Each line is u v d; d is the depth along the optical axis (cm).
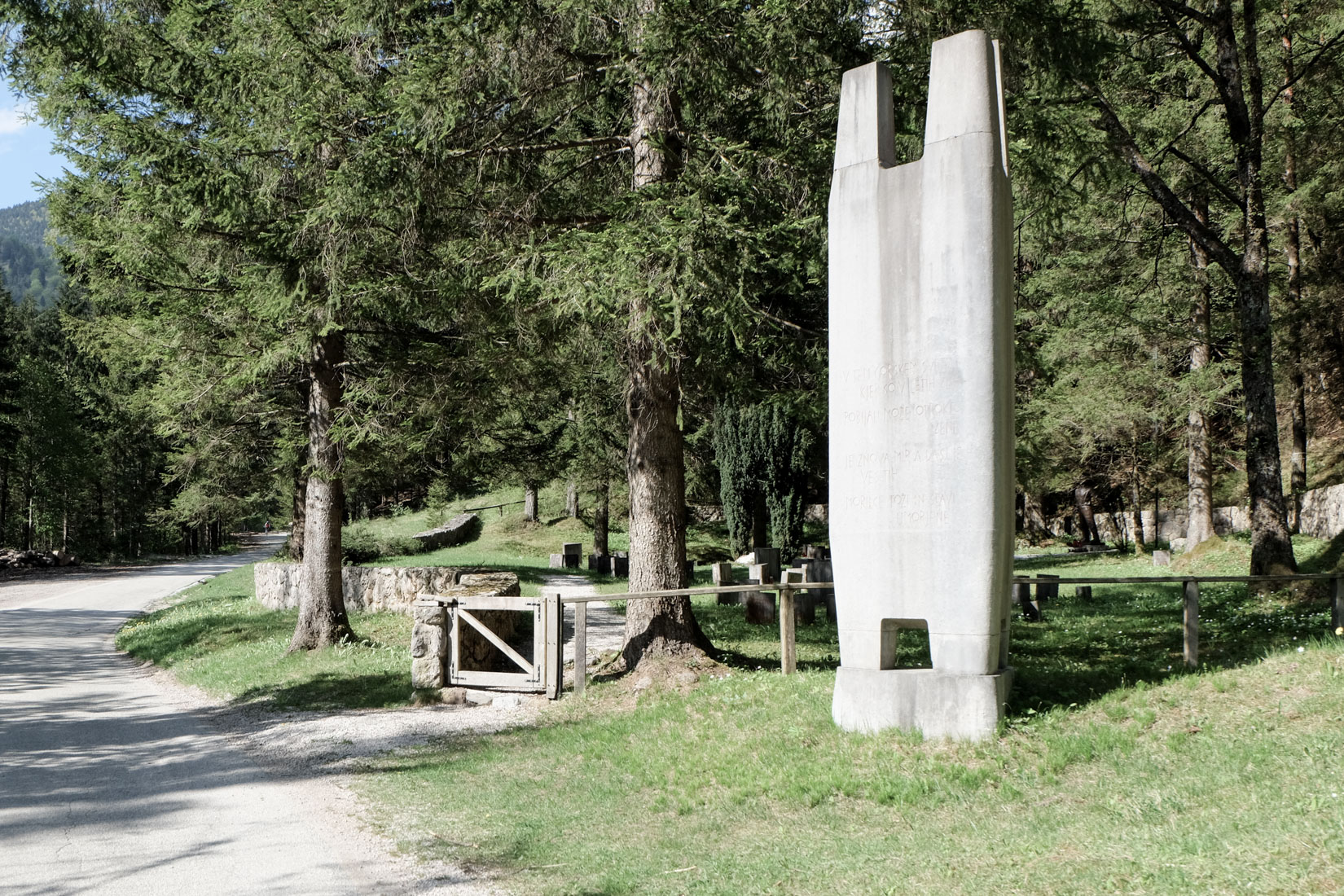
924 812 670
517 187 1308
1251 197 1691
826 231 1169
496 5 1056
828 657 1334
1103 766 689
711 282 981
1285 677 775
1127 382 2341
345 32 1202
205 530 7288
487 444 2162
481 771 908
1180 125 2047
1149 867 497
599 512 3462
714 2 1012
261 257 1296
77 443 5497
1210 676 827
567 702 1160
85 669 1758
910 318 829
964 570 794
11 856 675
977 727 779
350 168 1107
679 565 1244
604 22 1109
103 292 1631
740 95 1217
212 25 1401
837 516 861
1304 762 605
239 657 1680
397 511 5216
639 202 1008
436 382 1430
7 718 1257
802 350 1368
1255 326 1667
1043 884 509
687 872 618
